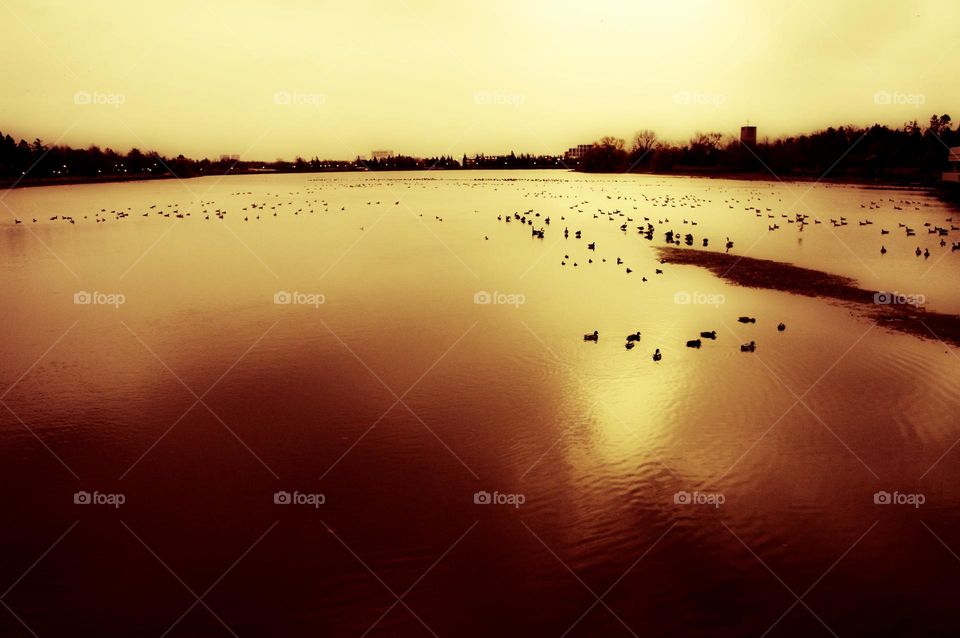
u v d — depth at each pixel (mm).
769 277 30922
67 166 140500
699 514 11969
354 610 9656
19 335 23047
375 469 13555
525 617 9531
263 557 10867
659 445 14398
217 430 15391
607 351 20328
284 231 52344
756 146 136750
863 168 119812
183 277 33281
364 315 25094
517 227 52844
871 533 11383
